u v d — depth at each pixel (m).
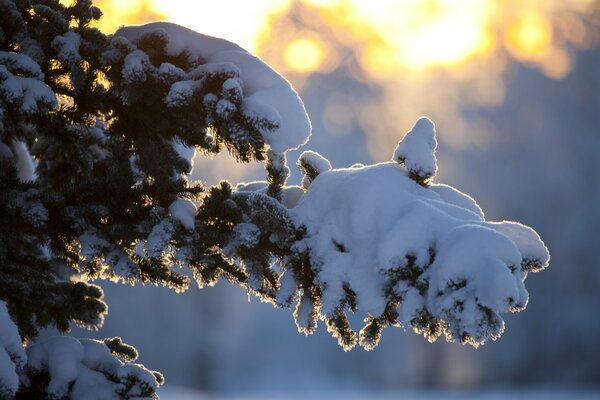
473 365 104.81
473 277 9.46
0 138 11.81
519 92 111.69
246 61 10.71
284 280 10.60
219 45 10.86
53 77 10.63
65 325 11.27
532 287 104.12
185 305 99.81
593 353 102.12
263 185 11.59
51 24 10.41
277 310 107.69
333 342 108.81
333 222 10.56
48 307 11.12
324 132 118.19
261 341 107.38
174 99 10.22
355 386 107.69
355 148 116.44
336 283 10.23
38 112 10.15
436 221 10.11
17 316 11.08
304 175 11.55
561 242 103.44
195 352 100.56
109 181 10.45
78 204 10.45
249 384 104.00
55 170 12.24
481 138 110.31
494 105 112.56
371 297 10.09
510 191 105.94
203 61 10.76
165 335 98.75
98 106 10.66
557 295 103.44
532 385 103.44
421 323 10.06
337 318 10.59
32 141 12.34
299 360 108.44
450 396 100.88
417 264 9.84
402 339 106.81
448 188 11.11
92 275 10.98
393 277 9.99
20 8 10.50
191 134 10.80
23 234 10.72
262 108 10.28
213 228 10.50
